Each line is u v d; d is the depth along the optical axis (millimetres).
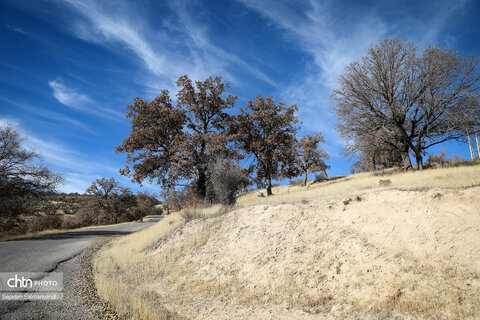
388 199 9133
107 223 58750
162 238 13961
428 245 6891
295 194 15336
